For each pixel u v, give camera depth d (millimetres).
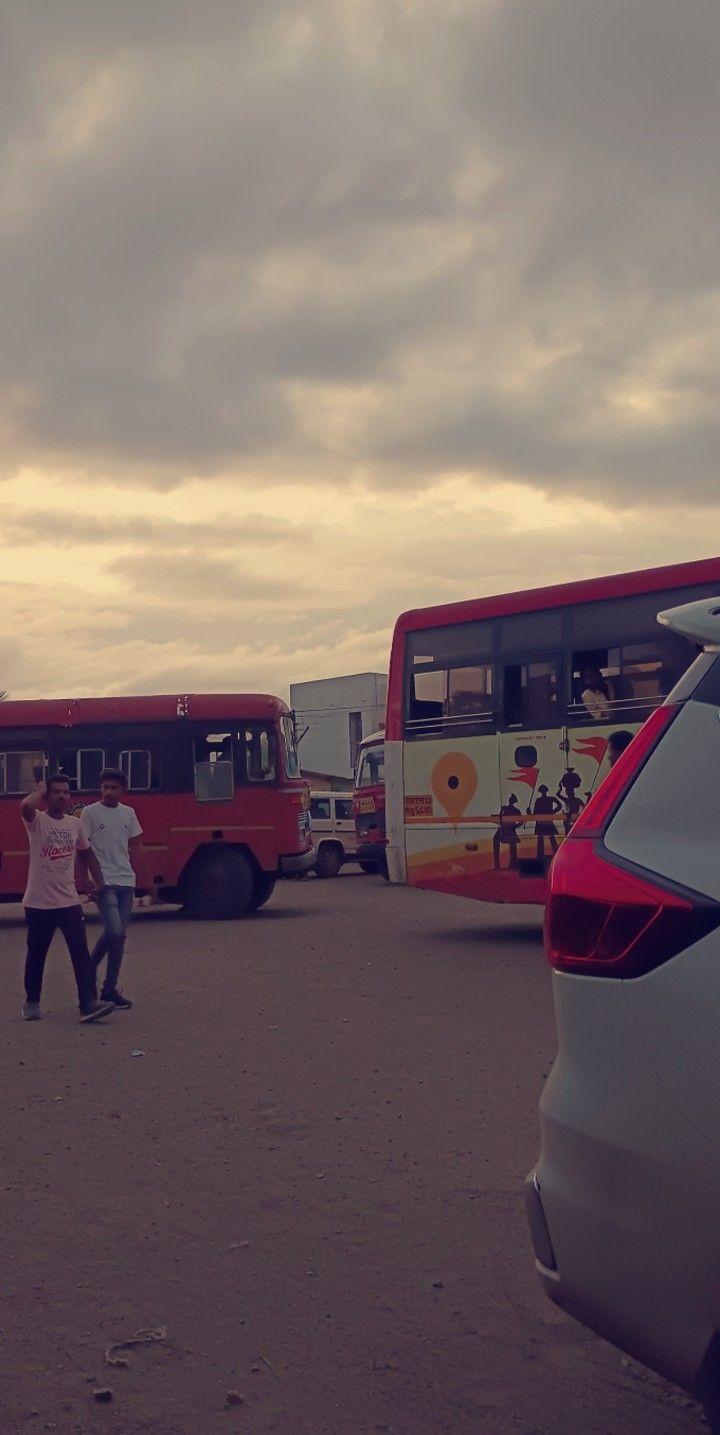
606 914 3047
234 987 13570
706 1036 2844
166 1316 4672
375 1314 4664
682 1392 4016
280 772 23344
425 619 18500
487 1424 3818
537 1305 4730
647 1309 2936
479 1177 6316
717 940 2877
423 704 18375
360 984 13539
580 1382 4098
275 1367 4234
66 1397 4035
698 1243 2828
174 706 23516
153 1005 12422
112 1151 6957
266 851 23172
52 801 11625
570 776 16875
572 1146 3104
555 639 17172
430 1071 8883
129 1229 5648
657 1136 2910
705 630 3234
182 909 24750
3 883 23500
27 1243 5484
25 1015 11719
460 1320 4602
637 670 16422
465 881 17750
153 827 23266
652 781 3158
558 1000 3191
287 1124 7453
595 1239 3035
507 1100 7949
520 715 17406
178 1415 3902
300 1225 5656
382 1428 3803
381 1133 7195
